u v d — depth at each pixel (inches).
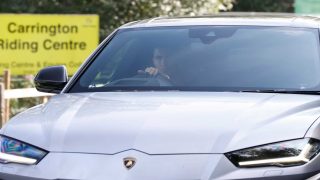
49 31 1577.3
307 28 669.9
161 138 513.0
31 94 1411.2
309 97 578.9
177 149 505.7
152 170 498.3
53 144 525.7
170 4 1772.9
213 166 495.5
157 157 503.2
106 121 539.2
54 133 535.5
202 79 631.2
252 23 689.0
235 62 643.5
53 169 513.0
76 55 1592.0
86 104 582.6
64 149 521.0
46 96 1461.6
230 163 497.7
